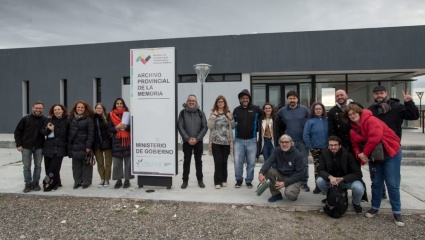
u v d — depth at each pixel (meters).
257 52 12.83
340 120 4.72
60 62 14.16
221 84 13.10
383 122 4.16
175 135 5.50
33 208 4.73
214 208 4.67
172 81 5.46
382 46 12.06
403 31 11.93
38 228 3.97
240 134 5.65
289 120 5.37
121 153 5.64
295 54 12.59
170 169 5.54
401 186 5.69
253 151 5.65
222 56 13.06
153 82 5.52
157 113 5.54
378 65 12.12
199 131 5.66
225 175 5.78
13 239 3.64
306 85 13.93
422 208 4.42
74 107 5.61
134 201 5.02
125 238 3.66
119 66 13.68
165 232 3.83
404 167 7.53
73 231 3.87
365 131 4.08
